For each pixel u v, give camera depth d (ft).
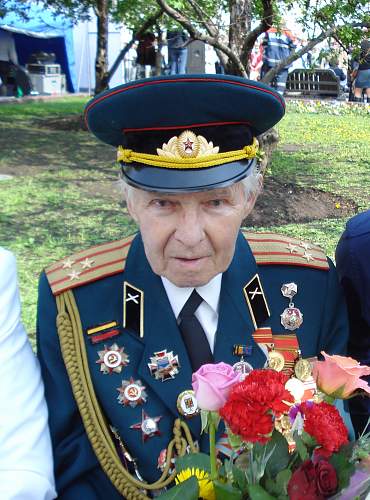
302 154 22.54
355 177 19.24
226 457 4.44
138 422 4.63
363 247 5.66
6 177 19.51
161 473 4.60
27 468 4.19
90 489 4.65
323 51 16.87
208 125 4.15
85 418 4.60
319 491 3.13
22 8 34.19
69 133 27.96
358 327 5.85
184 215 4.11
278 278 5.11
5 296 4.51
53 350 4.77
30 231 14.60
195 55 23.43
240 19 15.99
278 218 15.49
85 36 53.06
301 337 5.01
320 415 3.19
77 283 4.90
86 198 17.26
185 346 4.78
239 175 4.17
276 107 4.29
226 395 3.22
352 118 30.66
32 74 50.37
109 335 4.76
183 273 4.24
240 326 4.87
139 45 36.04
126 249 5.16
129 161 4.26
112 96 4.12
